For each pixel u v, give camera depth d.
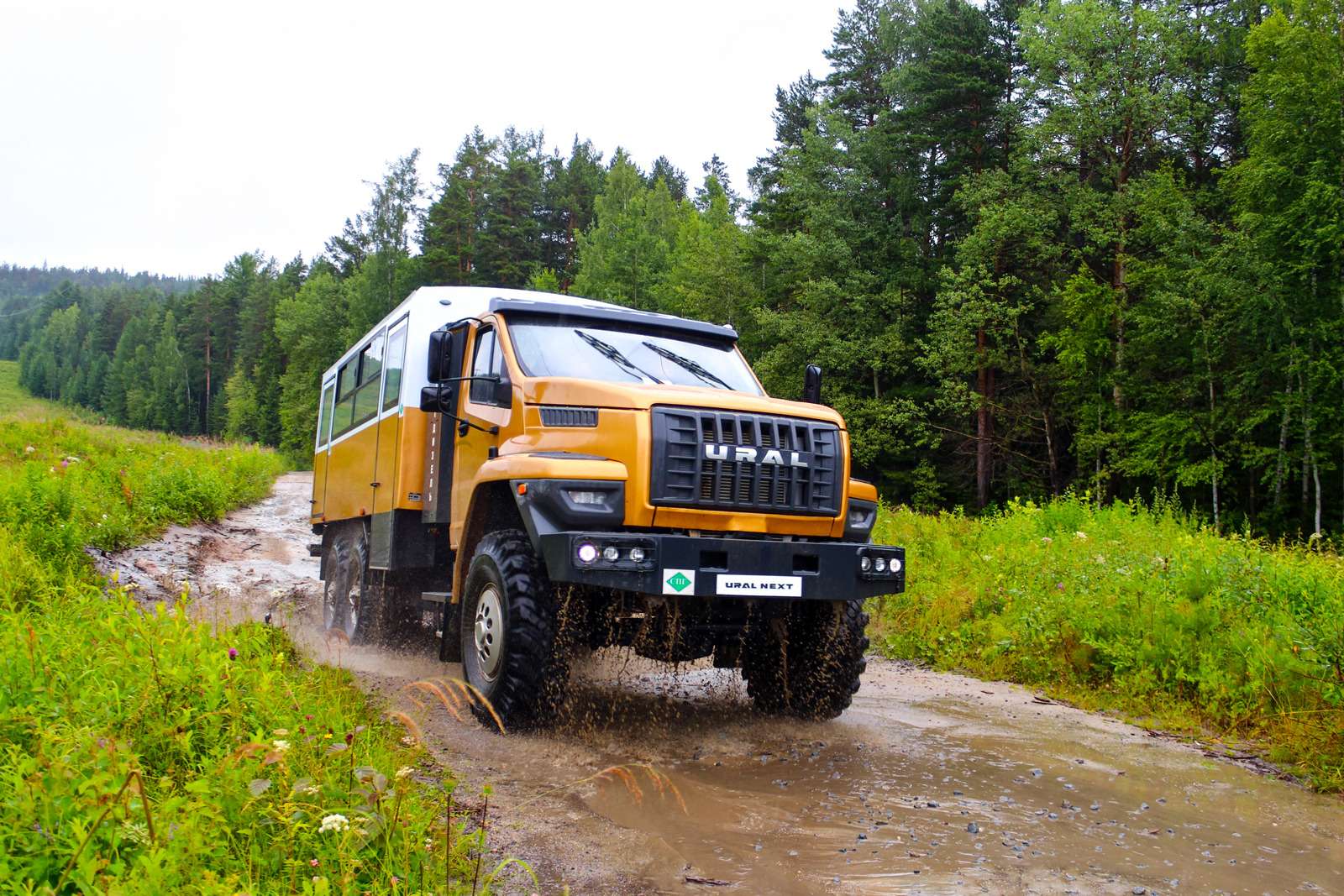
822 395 38.97
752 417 5.70
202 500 16.66
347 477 9.70
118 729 3.81
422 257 69.56
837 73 47.25
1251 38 29.11
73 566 8.28
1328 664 6.51
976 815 4.50
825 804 4.59
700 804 4.52
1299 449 27.88
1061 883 3.71
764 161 63.84
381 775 3.40
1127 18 33.72
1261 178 27.72
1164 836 4.32
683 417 5.52
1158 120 32.47
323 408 11.50
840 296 38.56
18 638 4.39
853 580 5.69
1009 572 10.24
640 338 6.96
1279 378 28.77
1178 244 30.48
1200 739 6.27
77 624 5.21
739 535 5.58
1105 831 4.35
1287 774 5.47
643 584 5.15
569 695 5.68
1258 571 8.71
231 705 3.99
